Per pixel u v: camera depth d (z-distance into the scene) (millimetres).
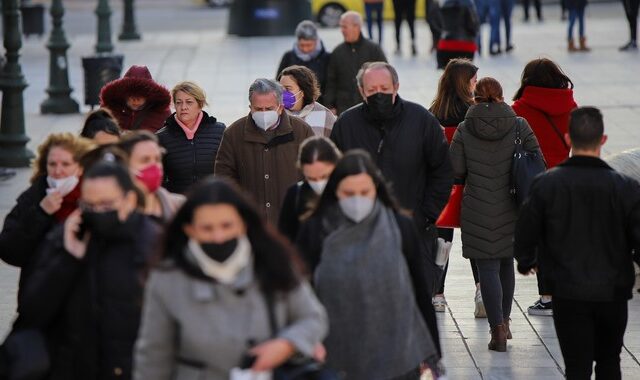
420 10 87438
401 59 64312
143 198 14469
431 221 21125
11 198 36562
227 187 12023
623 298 18016
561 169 18047
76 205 17391
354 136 20812
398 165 20688
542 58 25422
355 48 36250
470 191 22422
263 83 22469
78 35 83375
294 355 12492
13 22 41219
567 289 17922
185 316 12172
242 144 22828
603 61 60281
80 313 13969
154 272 12289
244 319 12211
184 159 24344
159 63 64188
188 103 24297
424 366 16734
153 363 12414
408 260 15477
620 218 17859
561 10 83500
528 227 18172
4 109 41500
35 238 17141
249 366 11977
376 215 15109
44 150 17453
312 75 26781
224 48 71000
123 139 16250
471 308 25516
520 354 22531
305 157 16078
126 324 13906
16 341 13883
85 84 49938
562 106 24969
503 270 23109
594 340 18531
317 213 15359
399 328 15117
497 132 22219
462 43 50938
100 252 13992
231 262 12055
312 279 15164
